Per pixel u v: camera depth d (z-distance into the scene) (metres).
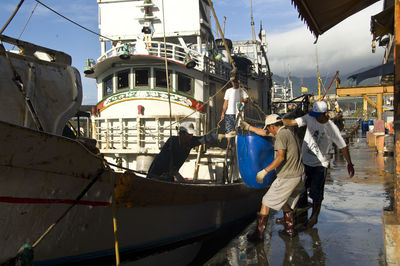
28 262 3.13
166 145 5.80
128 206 3.82
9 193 2.99
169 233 4.45
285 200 4.93
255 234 5.07
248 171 5.64
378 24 8.93
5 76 3.28
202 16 11.98
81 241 3.56
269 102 20.89
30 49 3.70
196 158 8.06
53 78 3.76
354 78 11.97
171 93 9.74
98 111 10.62
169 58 10.28
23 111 3.37
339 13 6.29
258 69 18.56
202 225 5.04
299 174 4.91
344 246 4.55
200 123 9.34
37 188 3.14
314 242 4.76
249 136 5.62
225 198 5.50
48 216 3.26
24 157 2.97
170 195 4.28
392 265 3.35
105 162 3.54
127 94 9.86
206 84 10.55
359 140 25.89
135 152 8.89
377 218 5.70
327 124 5.38
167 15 11.50
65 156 3.21
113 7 11.73
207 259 4.50
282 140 4.80
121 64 9.92
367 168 11.17
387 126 17.25
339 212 6.13
